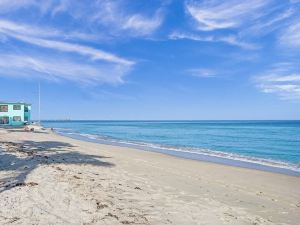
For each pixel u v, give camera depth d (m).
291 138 60.78
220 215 9.06
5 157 17.83
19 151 21.38
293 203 11.31
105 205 9.08
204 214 9.05
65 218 7.84
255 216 9.26
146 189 11.84
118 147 34.81
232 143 48.66
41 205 8.74
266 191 13.33
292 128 116.69
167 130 102.31
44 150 24.81
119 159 21.75
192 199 10.77
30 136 44.22
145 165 19.30
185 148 37.97
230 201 11.02
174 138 60.47
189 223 8.16
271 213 9.81
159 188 12.23
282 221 9.02
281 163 25.31
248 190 13.26
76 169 15.29
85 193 10.31
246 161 26.23
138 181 13.41
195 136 67.62
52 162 17.16
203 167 20.19
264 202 11.23
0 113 70.75
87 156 22.22
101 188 11.27
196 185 13.53
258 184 14.95
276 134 75.94
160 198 10.57
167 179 14.55
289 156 31.56
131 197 10.38
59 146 29.97
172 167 19.25
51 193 10.02
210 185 13.78
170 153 30.92
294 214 9.83
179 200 10.48
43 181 11.65
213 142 50.53
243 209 10.00
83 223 7.56
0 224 7.19
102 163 18.77
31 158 17.77
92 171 15.16
